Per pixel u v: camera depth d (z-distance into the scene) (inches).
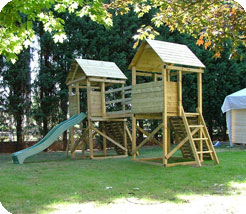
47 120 709.3
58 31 266.4
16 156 438.9
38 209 189.8
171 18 285.0
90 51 704.4
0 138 682.2
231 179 275.4
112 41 709.9
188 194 221.0
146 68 447.5
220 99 772.0
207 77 758.5
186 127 386.6
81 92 697.6
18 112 673.0
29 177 307.3
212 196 213.6
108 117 504.1
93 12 252.8
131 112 435.2
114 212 180.4
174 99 390.6
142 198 211.8
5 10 227.8
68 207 192.2
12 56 262.4
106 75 505.0
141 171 335.9
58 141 713.0
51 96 693.9
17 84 670.5
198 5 265.1
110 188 247.0
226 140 816.9
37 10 241.6
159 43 411.2
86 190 241.3
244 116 592.7
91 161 449.7
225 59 770.8
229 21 245.3
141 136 751.1
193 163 393.4
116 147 557.9
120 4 304.5
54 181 282.0
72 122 494.3
